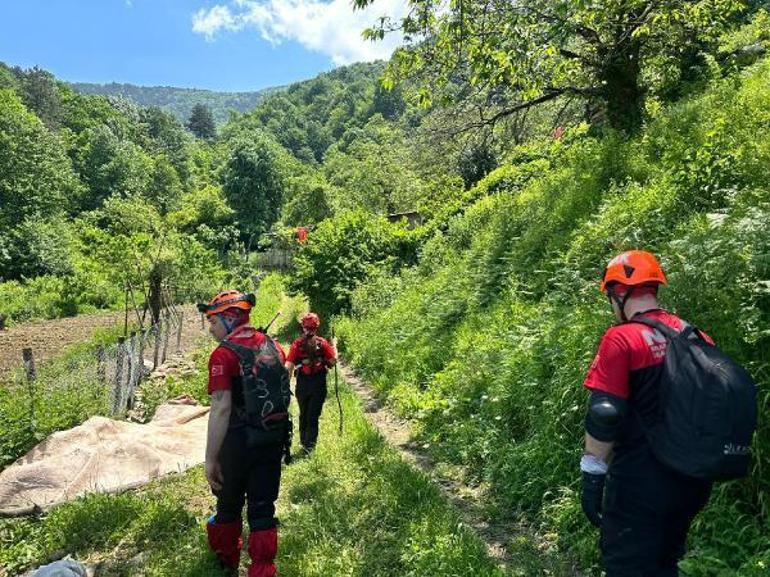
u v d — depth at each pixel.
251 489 3.99
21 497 5.70
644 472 2.53
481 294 10.59
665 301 4.92
